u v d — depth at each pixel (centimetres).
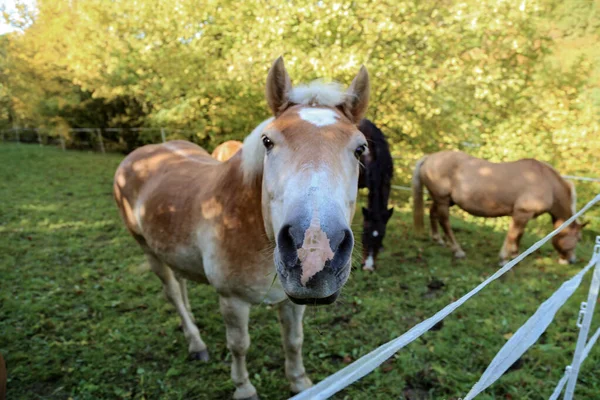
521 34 795
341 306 381
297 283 121
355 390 269
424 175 550
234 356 244
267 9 701
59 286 415
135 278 435
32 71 1486
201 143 1202
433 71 780
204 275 246
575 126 770
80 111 1566
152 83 926
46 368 286
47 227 611
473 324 347
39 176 1012
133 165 303
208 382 275
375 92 764
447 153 531
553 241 509
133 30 855
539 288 424
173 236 241
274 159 149
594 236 748
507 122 820
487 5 712
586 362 292
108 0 856
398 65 709
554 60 1121
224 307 226
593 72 1038
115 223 639
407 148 905
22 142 1998
